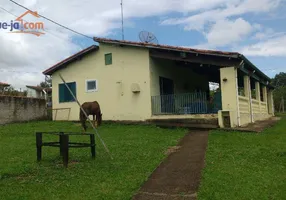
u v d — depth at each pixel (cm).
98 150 935
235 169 696
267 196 530
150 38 1781
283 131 1322
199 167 740
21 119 1881
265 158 798
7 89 2736
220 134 1230
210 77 2594
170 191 583
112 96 1809
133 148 966
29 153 895
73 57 1906
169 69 1894
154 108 1683
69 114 1953
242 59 1402
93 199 530
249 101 1717
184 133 1324
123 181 627
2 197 536
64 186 596
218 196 534
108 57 1831
